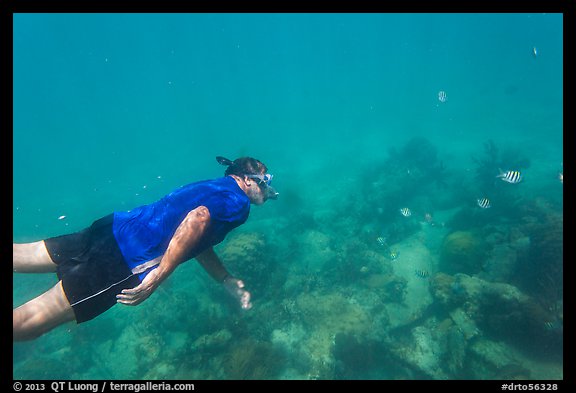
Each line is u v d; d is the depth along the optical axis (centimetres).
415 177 1672
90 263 229
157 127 9256
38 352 1010
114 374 891
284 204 1702
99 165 5500
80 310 219
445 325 806
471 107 3762
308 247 1191
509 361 678
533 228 928
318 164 2669
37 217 2747
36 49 7581
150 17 7650
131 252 238
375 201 1441
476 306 779
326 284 1020
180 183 2905
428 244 1177
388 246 1192
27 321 206
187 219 232
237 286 315
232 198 268
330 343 793
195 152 4512
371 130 3697
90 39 7988
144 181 3369
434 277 913
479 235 1065
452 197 1445
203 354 851
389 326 862
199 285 1109
